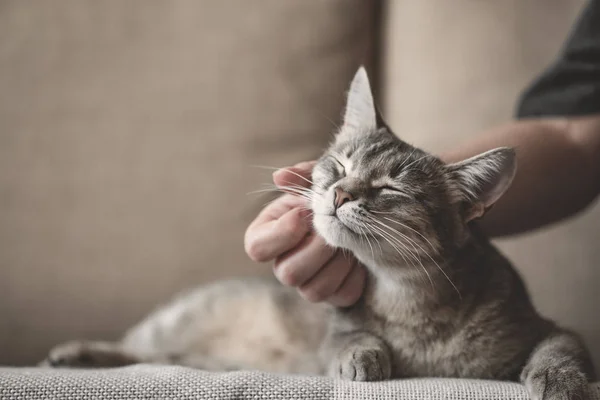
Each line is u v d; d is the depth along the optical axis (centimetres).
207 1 98
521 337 66
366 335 67
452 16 98
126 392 54
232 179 96
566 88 78
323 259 62
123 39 98
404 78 100
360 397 54
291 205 65
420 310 66
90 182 96
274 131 96
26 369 60
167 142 96
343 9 98
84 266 94
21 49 97
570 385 57
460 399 54
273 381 55
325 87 97
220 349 87
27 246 94
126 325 94
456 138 96
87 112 97
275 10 98
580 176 76
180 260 95
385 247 64
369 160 68
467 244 68
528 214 75
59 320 93
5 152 96
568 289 94
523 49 96
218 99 97
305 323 83
